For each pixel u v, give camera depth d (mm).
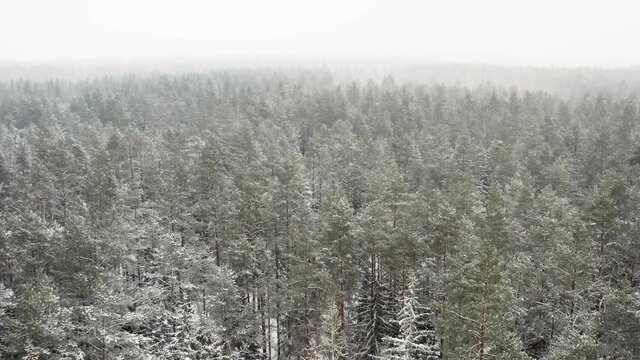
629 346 30000
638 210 48781
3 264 36531
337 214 37938
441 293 36031
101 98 136375
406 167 70000
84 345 34250
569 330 29359
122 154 73312
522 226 47406
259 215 44000
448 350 29953
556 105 116500
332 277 37156
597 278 36469
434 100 121812
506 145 69562
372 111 107062
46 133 95000
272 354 42156
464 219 40312
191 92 138625
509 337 28219
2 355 29391
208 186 58250
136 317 34406
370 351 39469
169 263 39906
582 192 64875
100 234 38469
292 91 132875
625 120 86688
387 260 39656
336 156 70500
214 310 37375
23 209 52562
